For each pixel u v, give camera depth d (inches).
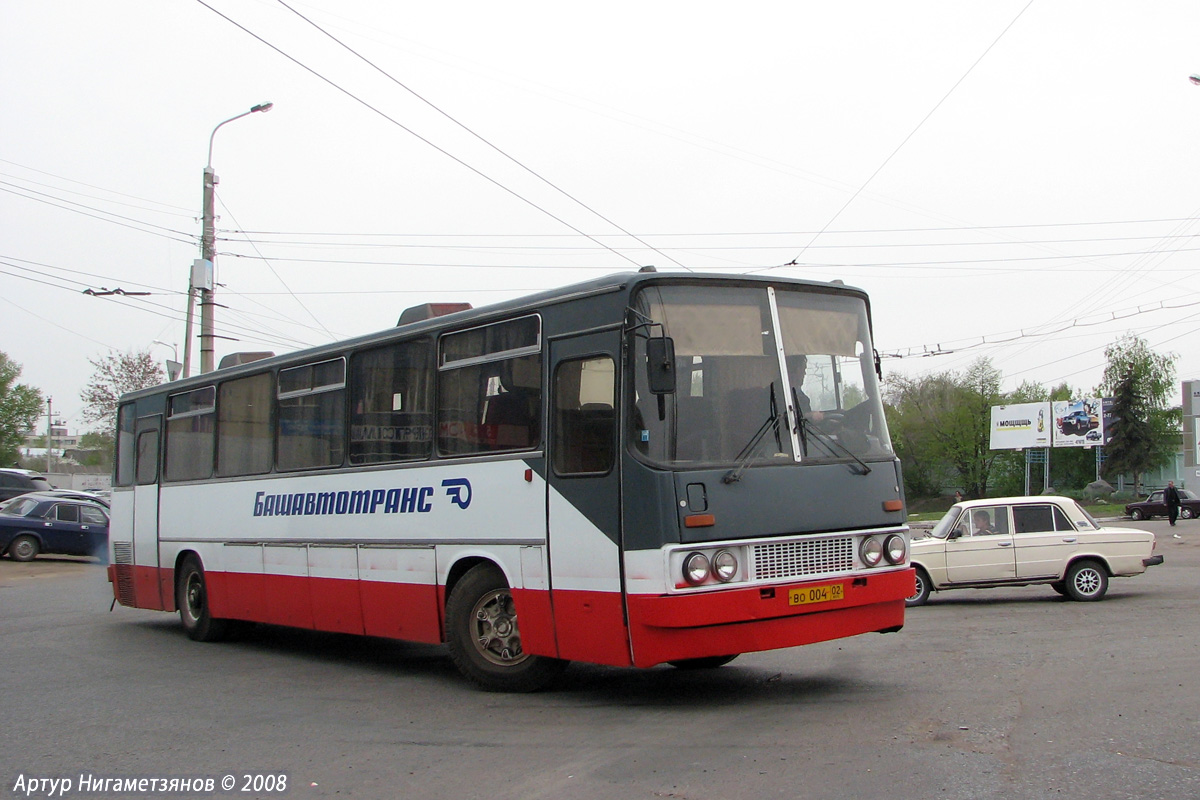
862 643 438.0
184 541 520.1
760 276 315.3
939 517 2052.2
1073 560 607.8
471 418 348.8
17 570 997.8
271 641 509.4
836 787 214.1
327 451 420.2
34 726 309.3
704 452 288.8
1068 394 3341.5
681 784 222.2
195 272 897.5
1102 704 287.7
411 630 369.4
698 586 277.1
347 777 243.0
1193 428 2650.1
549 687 341.1
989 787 210.4
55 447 4202.8
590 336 306.7
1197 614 503.2
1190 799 199.5
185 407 533.0
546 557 313.3
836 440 313.1
